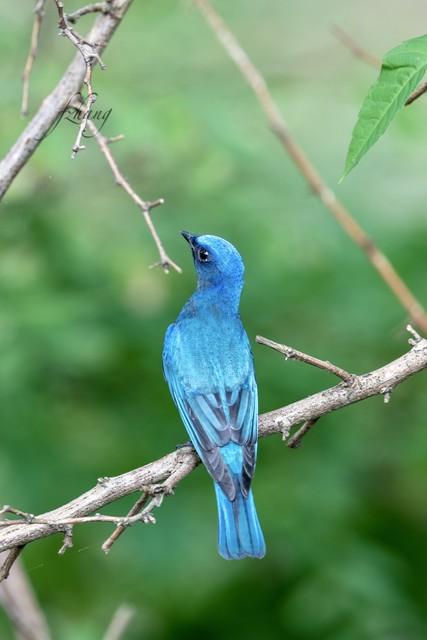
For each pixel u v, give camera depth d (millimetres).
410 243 14242
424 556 14781
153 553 13602
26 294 12609
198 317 10805
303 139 14531
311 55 15227
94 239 13531
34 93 12500
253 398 9969
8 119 12359
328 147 14688
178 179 13297
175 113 12461
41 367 12484
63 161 12281
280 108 14250
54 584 13922
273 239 13578
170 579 14023
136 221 13703
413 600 14383
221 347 10242
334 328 13945
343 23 16062
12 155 8695
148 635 14273
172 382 10305
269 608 14414
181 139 12320
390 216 14641
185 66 14250
